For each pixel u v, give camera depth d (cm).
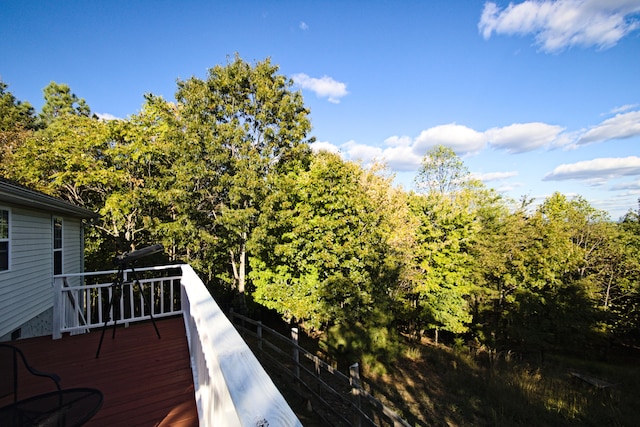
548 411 730
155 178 1207
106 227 1314
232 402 92
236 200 970
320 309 948
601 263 1502
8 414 175
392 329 981
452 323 1299
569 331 1194
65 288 441
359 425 509
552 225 1345
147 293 1196
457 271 1362
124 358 357
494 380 867
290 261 1038
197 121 1023
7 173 1152
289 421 79
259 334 837
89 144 1131
